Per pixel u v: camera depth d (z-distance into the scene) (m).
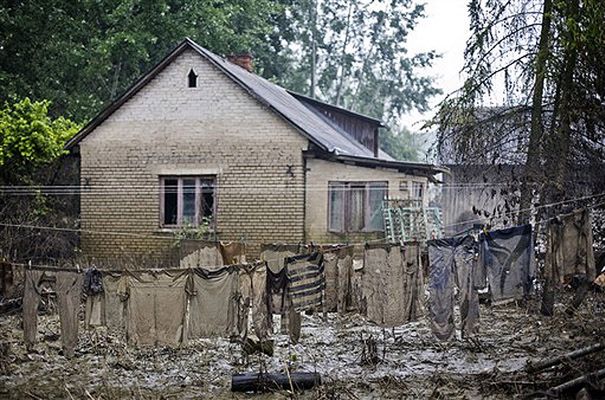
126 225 20.50
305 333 12.95
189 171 20.22
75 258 19.64
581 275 10.72
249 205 19.84
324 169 19.61
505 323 13.39
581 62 13.20
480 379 9.66
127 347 10.75
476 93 14.52
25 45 29.41
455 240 10.34
